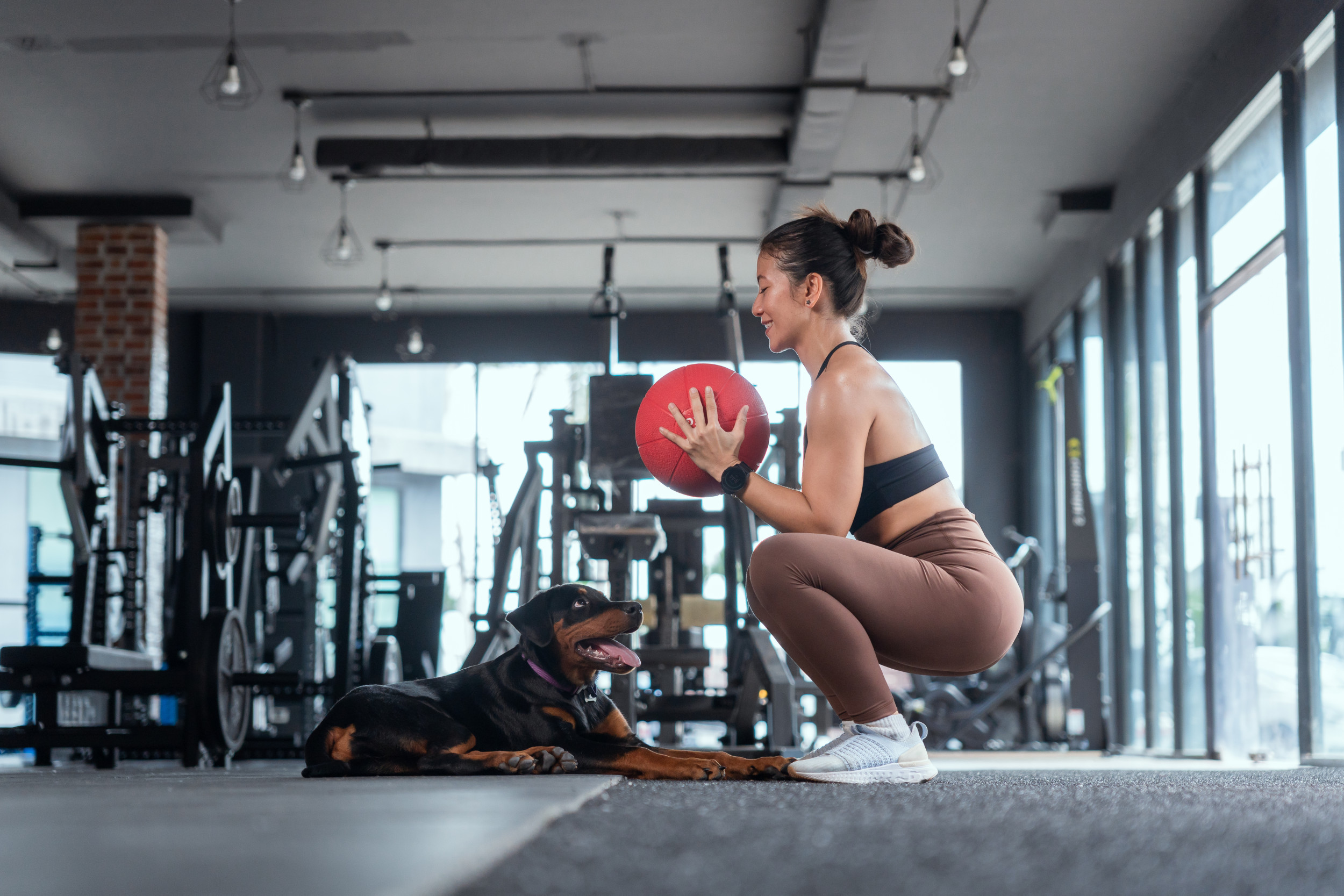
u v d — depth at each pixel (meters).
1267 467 6.32
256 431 5.82
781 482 4.94
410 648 7.51
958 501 2.47
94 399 5.52
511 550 4.46
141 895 0.78
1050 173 8.69
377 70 7.20
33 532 7.71
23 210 9.11
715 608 5.03
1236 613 6.73
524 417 11.91
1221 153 7.10
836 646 2.28
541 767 2.54
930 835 1.21
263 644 7.37
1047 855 1.07
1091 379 9.78
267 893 0.78
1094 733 7.64
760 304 2.59
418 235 9.84
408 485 16.84
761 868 0.98
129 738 4.82
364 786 2.15
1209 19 6.58
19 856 1.01
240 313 11.81
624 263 10.55
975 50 6.88
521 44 6.88
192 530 4.95
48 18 6.53
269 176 8.72
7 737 4.79
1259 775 3.01
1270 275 6.36
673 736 6.71
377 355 11.89
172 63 7.08
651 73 7.22
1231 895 0.89
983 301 11.63
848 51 6.56
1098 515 9.52
